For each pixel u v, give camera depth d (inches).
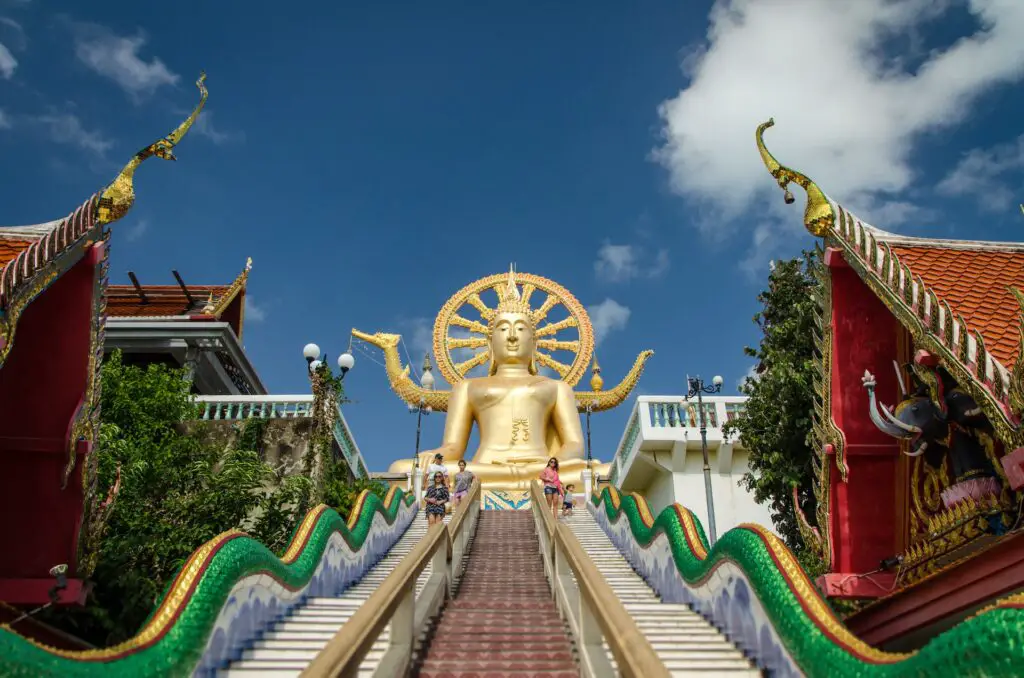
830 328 387.2
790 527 582.2
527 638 327.6
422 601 347.3
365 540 564.7
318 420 690.8
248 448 738.8
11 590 358.6
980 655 167.0
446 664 294.2
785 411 550.3
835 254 378.6
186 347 957.8
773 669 283.7
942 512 353.1
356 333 1248.8
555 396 1159.0
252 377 1094.4
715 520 856.3
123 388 673.0
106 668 222.4
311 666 171.2
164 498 534.6
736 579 328.5
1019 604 164.4
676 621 366.6
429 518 632.4
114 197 364.2
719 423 904.9
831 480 386.9
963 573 309.9
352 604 402.6
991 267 364.2
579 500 914.1
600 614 206.4
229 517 537.0
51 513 369.1
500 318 1229.7
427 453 1061.8
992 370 277.3
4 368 363.9
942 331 299.3
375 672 250.7
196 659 267.6
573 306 1306.6
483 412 1150.3
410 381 1224.2
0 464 366.6
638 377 1222.3
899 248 388.5
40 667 199.6
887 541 381.4
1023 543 275.0
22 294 312.2
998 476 313.4
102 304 375.2
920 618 341.4
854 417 384.2
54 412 368.8
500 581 482.6
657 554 471.5
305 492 592.7
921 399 339.0
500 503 991.0
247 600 324.8
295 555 407.5
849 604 460.4
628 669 164.4
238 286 1128.2
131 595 459.5
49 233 333.1
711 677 292.0
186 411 716.7
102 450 522.9
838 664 232.8
